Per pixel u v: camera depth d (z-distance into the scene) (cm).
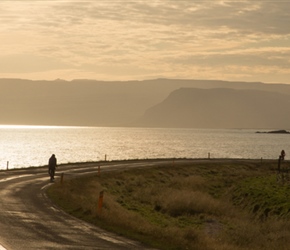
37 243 2031
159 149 18400
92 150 17112
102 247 2022
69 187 4403
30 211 2917
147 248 2067
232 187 6025
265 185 5909
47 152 15550
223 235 3122
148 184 6012
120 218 2786
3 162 11562
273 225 3622
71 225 2517
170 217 4128
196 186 6247
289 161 9069
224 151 17625
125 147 19512
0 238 2092
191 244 2273
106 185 5353
